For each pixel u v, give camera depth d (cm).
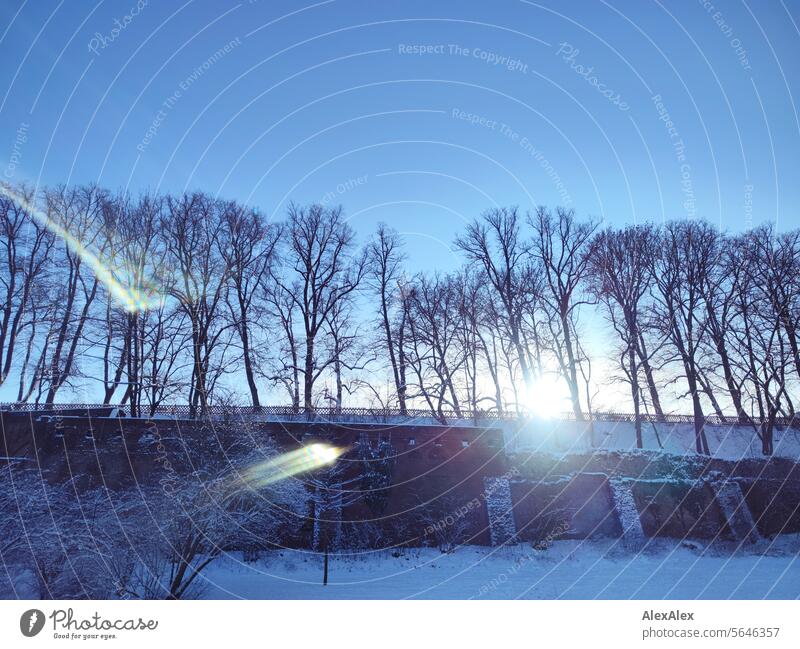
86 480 2547
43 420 2742
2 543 1673
